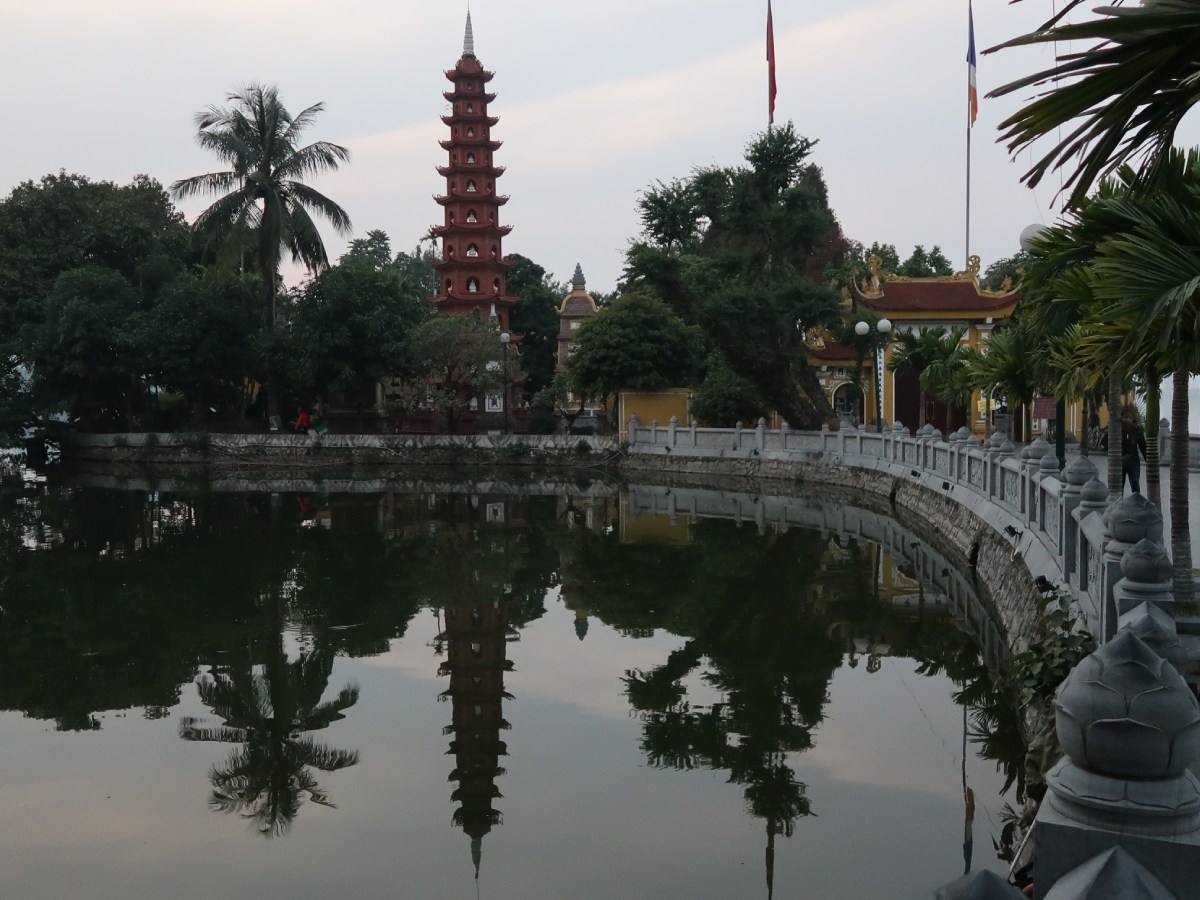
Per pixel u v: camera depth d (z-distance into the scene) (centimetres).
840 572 1956
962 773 973
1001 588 1441
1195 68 492
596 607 1733
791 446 3716
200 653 1461
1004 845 820
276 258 4566
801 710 1173
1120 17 453
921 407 3688
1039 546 1312
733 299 3628
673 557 2188
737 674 1323
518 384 5888
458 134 5938
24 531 2606
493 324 4903
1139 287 626
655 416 4519
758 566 2053
